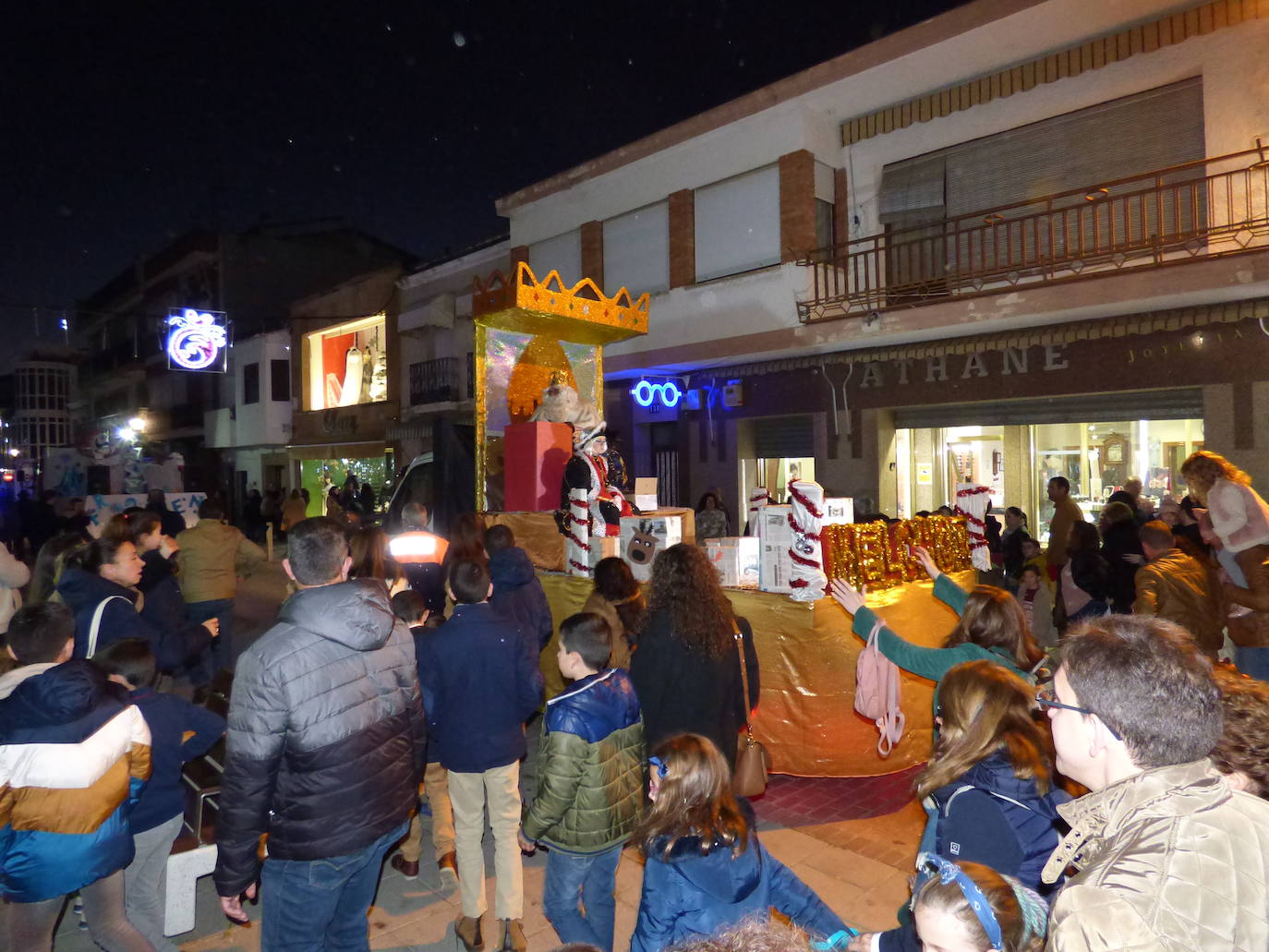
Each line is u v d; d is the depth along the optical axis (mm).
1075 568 5695
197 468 31672
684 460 14102
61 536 5625
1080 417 9930
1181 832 1250
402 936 3643
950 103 10578
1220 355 8633
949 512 8602
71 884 2701
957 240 9820
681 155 12906
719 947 1320
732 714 3502
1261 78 8297
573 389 7551
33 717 2678
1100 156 9484
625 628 4379
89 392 41625
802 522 4926
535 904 3898
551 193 14898
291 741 2500
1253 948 1134
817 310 11227
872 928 3645
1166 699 1342
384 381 23203
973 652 3023
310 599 2596
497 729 3414
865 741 5074
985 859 2086
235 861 2457
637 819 3074
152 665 3260
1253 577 4359
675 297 12883
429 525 8523
